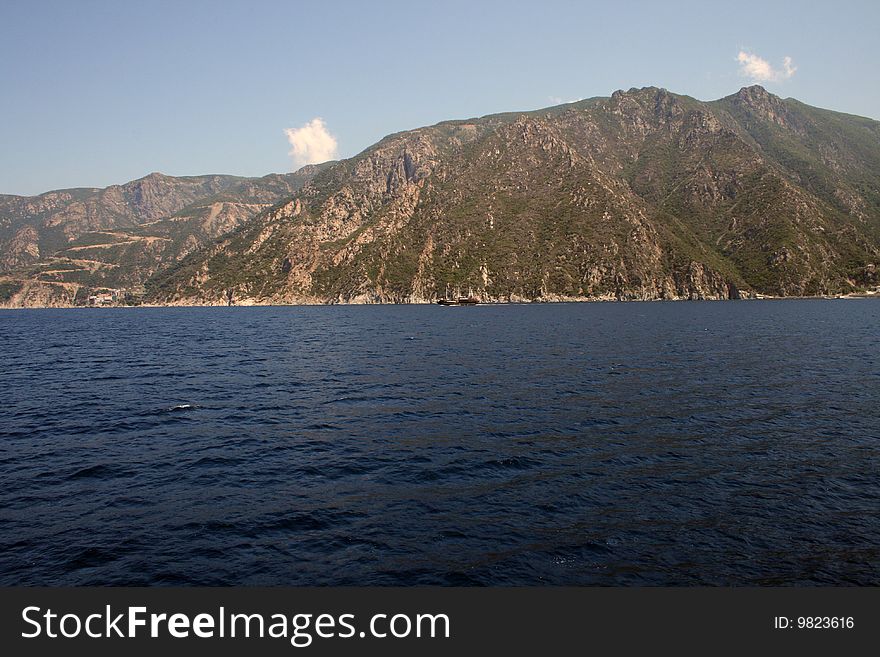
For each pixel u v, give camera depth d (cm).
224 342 8238
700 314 14638
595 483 2059
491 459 2345
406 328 10750
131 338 9362
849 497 1895
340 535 1650
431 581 1420
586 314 15612
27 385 4288
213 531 1675
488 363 5322
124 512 1816
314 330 10681
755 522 1709
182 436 2736
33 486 2048
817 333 8362
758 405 3344
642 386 4000
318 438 2689
